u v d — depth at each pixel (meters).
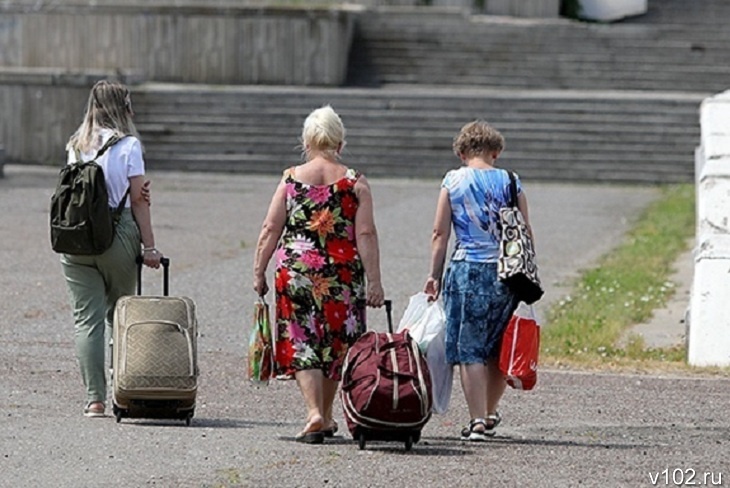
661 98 106.06
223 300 46.94
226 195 85.88
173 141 105.69
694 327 37.28
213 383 33.19
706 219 46.09
